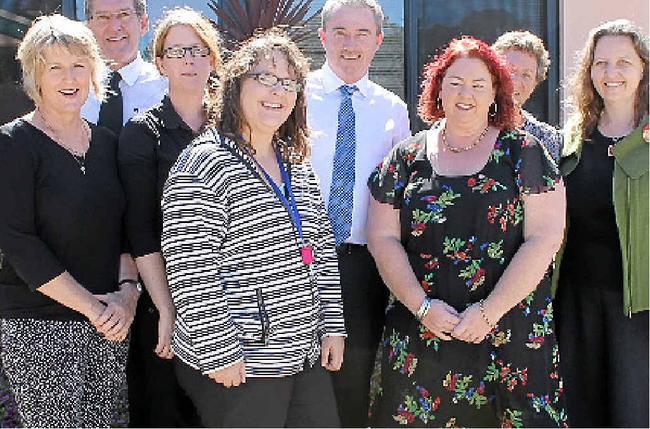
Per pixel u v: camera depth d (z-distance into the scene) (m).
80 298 2.65
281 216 2.49
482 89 2.77
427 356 2.80
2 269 2.71
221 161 2.45
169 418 3.06
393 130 3.33
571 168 3.11
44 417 2.70
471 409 2.79
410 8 4.86
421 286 2.79
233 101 2.52
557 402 2.80
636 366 3.02
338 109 3.28
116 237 2.79
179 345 2.52
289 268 2.49
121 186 2.80
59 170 2.64
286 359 2.50
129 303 2.80
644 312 3.01
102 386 2.79
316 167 3.24
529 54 3.52
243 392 2.48
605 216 3.02
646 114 3.04
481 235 2.72
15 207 2.57
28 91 2.67
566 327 3.14
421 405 2.80
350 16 3.24
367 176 3.24
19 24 4.77
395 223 2.87
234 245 2.46
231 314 2.46
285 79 2.52
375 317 3.22
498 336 2.75
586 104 3.12
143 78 3.42
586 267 3.07
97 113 3.27
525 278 2.70
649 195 2.95
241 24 4.29
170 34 2.89
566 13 4.62
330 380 2.72
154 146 2.82
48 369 2.69
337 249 3.18
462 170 2.77
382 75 4.88
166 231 2.46
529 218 2.74
